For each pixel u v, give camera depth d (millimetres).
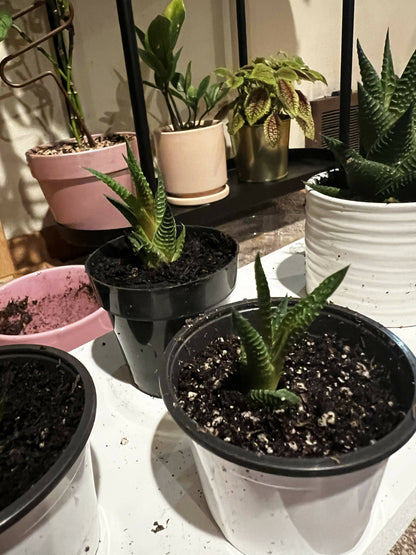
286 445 368
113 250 693
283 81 1127
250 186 1279
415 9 1938
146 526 451
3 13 858
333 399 414
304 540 384
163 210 635
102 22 1161
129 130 1306
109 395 632
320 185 736
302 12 1533
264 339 400
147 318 552
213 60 1399
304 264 909
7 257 1196
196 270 602
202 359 478
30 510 308
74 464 349
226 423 395
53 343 801
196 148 1093
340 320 488
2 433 411
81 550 400
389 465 491
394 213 593
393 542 465
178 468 512
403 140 589
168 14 1017
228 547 426
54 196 1005
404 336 674
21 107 1110
